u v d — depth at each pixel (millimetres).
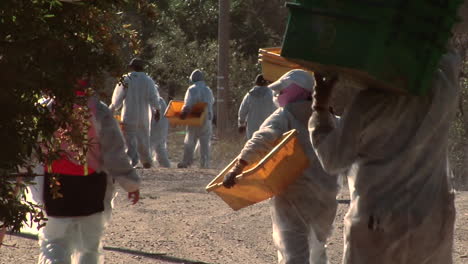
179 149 56750
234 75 68500
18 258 17812
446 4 9406
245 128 35000
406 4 9156
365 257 10164
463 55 32188
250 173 12664
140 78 36875
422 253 10195
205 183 31094
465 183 35469
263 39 79188
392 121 9945
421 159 10086
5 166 9148
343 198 25859
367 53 9070
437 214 10188
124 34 10750
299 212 13570
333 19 9250
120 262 17984
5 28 9086
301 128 13500
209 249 19500
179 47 73062
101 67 10234
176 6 78188
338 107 10742
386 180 10055
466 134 36750
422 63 9516
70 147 11766
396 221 9969
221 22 55062
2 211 9758
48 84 9258
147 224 22406
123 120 36625
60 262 13531
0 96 8758
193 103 40219
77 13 9758
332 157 10180
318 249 14094
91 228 13875
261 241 20422
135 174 13945
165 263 18078
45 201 13586
